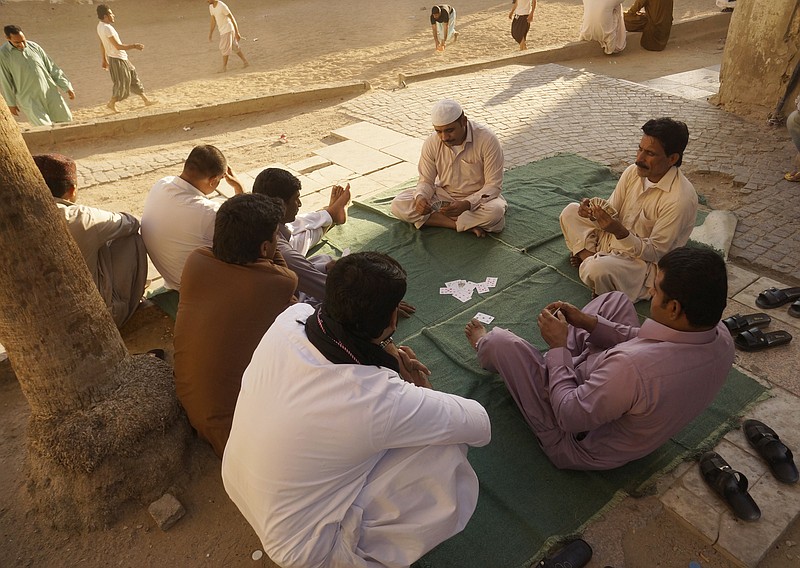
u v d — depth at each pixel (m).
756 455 2.93
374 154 6.84
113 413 2.88
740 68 7.41
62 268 2.65
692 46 11.47
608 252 4.13
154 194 3.90
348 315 1.91
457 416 2.14
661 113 7.70
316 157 6.84
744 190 5.59
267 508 2.03
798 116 5.58
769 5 6.90
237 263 2.88
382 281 1.90
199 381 2.87
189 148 7.56
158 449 2.92
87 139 7.96
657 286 2.37
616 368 2.45
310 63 11.49
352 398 1.93
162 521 2.78
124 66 9.20
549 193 5.64
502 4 15.84
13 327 2.61
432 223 5.18
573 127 7.34
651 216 3.95
